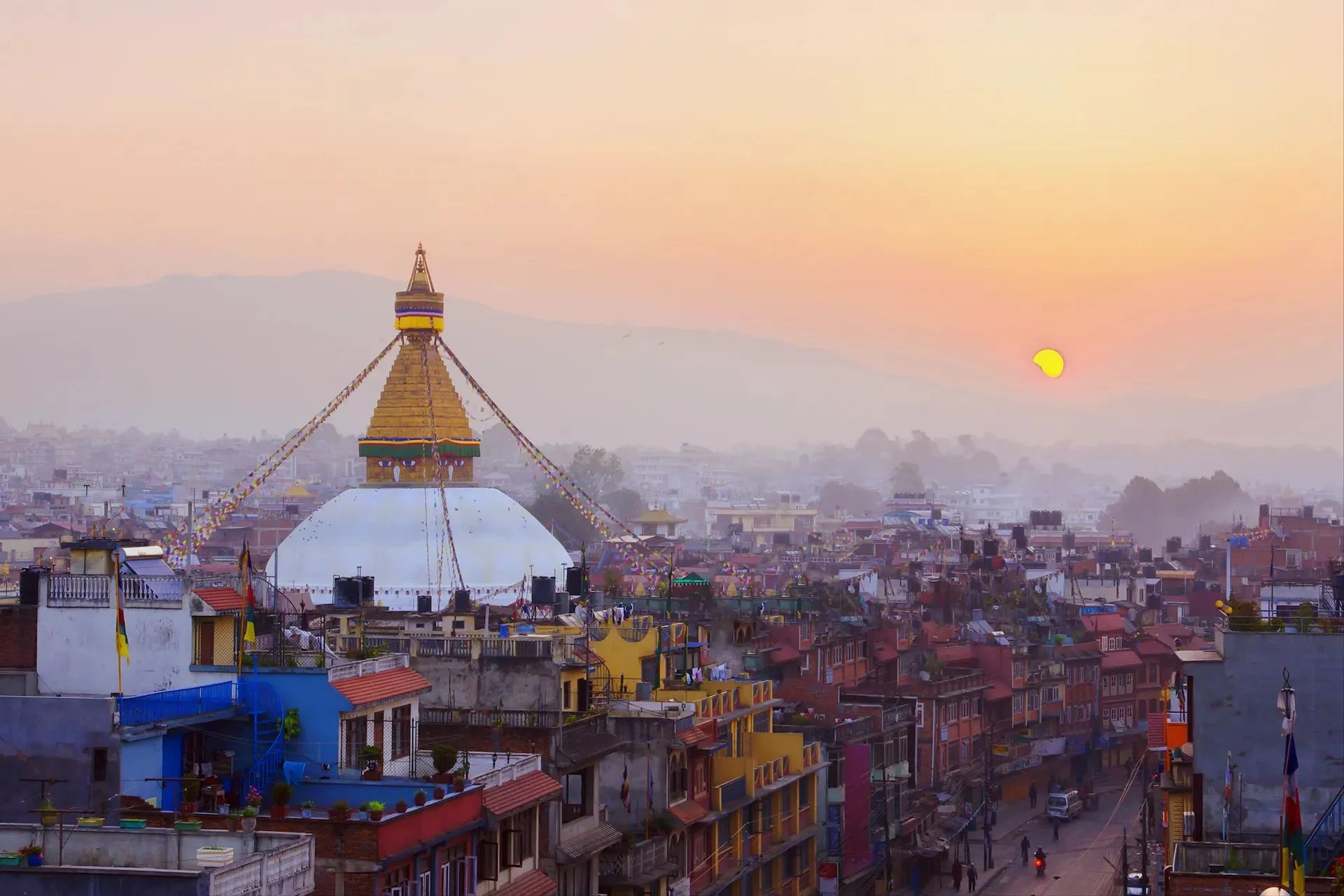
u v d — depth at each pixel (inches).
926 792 5364.2
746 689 4168.3
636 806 3440.0
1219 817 2541.8
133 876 1889.8
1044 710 6732.3
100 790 2338.8
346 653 2869.1
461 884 2524.6
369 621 3932.1
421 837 2383.1
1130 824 5890.8
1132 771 7027.6
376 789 2502.5
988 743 5999.0
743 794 3907.5
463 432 6338.6
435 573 5841.5
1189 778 2947.8
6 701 2367.1
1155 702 7564.0
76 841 2063.2
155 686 2664.9
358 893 2249.0
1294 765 1952.5
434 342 6407.5
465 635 3516.2
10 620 2706.7
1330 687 2532.0
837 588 7012.8
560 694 3235.7
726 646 4982.8
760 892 3998.5
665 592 5359.3
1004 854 5438.0
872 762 4699.8
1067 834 5782.5
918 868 4955.7
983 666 6471.5
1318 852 2368.4
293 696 2593.5
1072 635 7239.2
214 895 1894.7
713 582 6471.5
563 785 3070.9
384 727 2711.6
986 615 7273.6
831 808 4439.0
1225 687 2556.6
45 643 2696.9
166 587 2787.9
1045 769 6712.6
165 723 2444.6
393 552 5905.5
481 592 5708.7
